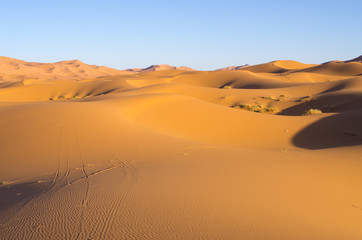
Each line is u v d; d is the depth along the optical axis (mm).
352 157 14156
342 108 40062
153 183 9078
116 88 76438
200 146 16516
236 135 24234
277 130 25562
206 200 7422
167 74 156125
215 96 53688
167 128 24844
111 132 19250
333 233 5973
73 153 15195
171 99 34938
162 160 12898
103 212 6648
